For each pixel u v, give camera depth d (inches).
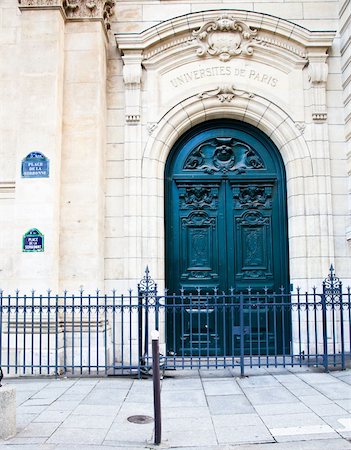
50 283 347.6
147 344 331.0
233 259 402.6
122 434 218.5
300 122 393.1
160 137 395.2
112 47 407.2
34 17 370.0
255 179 407.2
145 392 289.6
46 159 357.1
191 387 300.4
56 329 327.3
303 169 389.4
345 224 386.9
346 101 389.1
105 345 336.8
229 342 397.1
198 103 398.3
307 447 200.8
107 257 385.7
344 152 392.8
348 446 201.3
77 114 375.6
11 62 393.7
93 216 366.9
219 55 399.9
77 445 205.5
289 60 397.7
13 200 380.8
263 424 229.3
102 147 384.5
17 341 331.3
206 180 409.1
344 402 262.2
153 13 407.8
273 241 404.2
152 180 391.2
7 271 372.8
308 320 346.3
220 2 406.3
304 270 379.9
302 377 320.8
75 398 277.1
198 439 211.8
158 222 389.7
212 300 398.6
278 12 405.4
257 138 413.1
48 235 351.3
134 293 376.8
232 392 287.1
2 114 389.1
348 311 356.2
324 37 390.6
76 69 379.6
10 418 216.8
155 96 398.0
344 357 339.6
